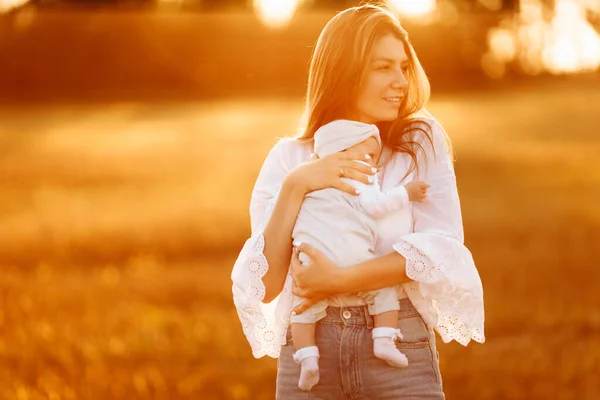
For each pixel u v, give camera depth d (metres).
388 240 4.16
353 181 4.20
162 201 24.58
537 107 52.81
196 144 42.78
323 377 4.08
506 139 40.91
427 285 4.03
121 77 64.94
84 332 10.36
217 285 13.78
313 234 4.12
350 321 4.06
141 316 11.28
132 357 9.24
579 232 17.28
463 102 58.34
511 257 14.87
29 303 12.05
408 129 4.32
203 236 18.66
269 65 65.19
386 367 4.04
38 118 55.59
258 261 4.17
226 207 22.92
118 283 13.92
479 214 20.17
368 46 4.18
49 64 64.00
